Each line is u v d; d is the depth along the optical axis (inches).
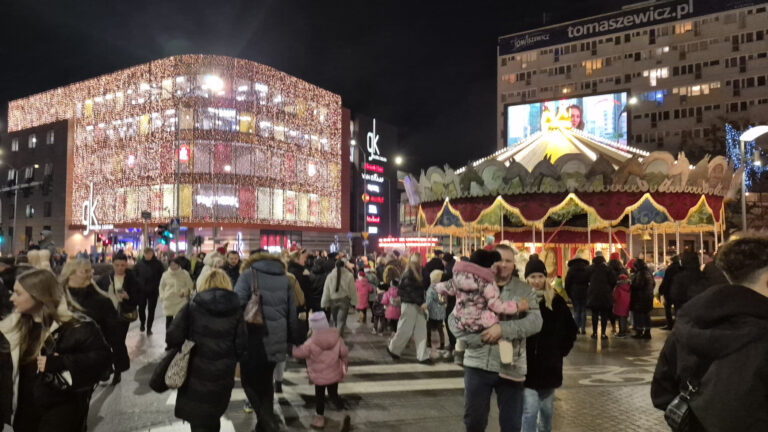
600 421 264.1
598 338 527.8
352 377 358.9
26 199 2416.3
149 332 512.1
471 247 998.4
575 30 3206.2
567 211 899.4
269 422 236.8
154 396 304.5
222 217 1910.7
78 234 2246.6
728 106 2751.0
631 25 3038.9
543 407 204.5
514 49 3393.2
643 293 519.8
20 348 153.3
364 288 641.0
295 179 2182.6
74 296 258.4
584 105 2874.0
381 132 3107.8
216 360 189.8
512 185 724.0
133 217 1990.7
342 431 248.7
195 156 1905.8
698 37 2851.9
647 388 331.0
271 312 241.3
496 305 176.2
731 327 88.9
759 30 2714.1
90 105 2268.7
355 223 2851.9
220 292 195.0
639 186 692.1
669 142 2878.9
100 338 161.0
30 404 154.5
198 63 1941.4
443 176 805.2
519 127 3073.3
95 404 288.8
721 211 805.2
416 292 412.2
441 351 439.5
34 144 2425.0
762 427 83.4
